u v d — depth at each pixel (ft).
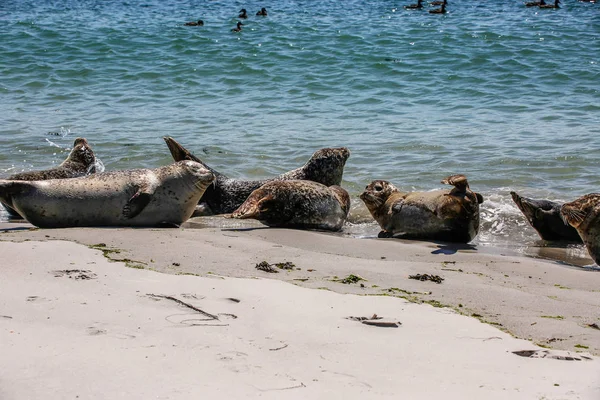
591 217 31.04
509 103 71.61
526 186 45.21
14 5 167.63
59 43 107.55
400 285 24.32
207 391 14.53
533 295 24.04
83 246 26.99
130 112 70.49
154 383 14.78
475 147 54.85
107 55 100.42
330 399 14.49
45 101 76.38
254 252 28.09
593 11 134.31
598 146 53.83
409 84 81.61
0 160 52.13
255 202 37.47
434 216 34.99
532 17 127.75
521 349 18.10
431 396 14.88
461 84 80.84
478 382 15.75
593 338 19.48
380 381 15.56
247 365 15.99
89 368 15.37
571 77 81.76
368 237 36.65
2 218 39.11
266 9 154.61
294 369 15.97
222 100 76.13
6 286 21.17
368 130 61.46
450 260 29.63
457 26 117.29
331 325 19.16
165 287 21.71
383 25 120.06
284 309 20.26
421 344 18.12
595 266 31.30
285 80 85.25
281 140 58.18
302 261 27.04
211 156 53.06
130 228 33.32
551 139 56.65
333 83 83.10
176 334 17.67
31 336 17.08
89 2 175.22
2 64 94.99
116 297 20.47
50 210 33.55
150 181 34.55
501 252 33.19
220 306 20.17
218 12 150.51
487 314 21.52
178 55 99.81
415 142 56.65
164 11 153.79
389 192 37.88
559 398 14.99
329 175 43.42
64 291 20.85
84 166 44.65
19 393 14.19
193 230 33.01
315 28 116.88
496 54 93.91
